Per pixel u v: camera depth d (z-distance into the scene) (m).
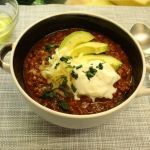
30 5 0.43
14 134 0.30
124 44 0.31
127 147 0.30
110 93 0.27
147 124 0.32
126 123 0.31
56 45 0.31
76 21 0.32
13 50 0.27
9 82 0.34
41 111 0.25
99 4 0.46
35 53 0.31
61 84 0.27
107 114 0.25
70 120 0.25
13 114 0.32
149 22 0.42
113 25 0.31
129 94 0.27
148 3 0.47
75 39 0.30
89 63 0.28
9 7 0.41
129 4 0.47
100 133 0.31
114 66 0.29
